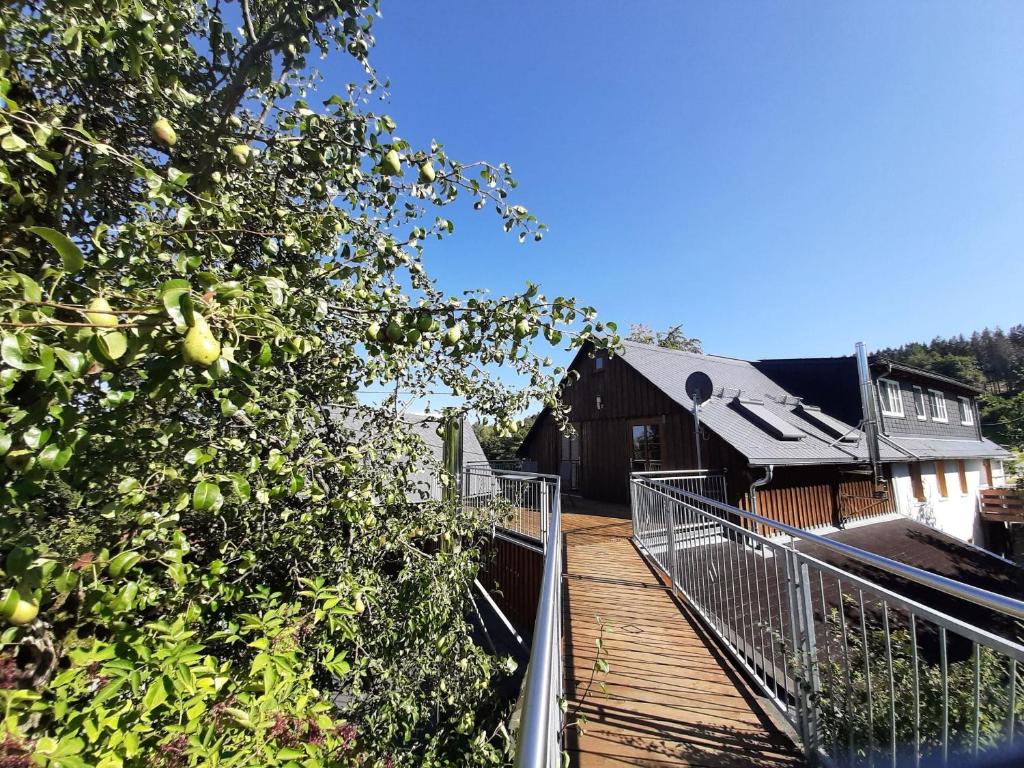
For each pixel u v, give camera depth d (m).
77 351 1.01
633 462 12.98
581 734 2.71
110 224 2.11
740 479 10.16
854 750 2.30
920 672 2.63
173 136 1.91
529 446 18.31
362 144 2.23
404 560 3.43
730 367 16.31
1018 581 10.65
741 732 2.81
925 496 14.96
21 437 1.04
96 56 1.78
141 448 1.64
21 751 1.10
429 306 2.08
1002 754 1.67
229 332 1.21
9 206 1.78
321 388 2.96
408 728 3.05
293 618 2.08
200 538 2.77
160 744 1.32
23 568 1.12
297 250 2.34
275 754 1.38
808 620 2.73
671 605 4.75
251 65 2.01
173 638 1.48
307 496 2.67
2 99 1.29
